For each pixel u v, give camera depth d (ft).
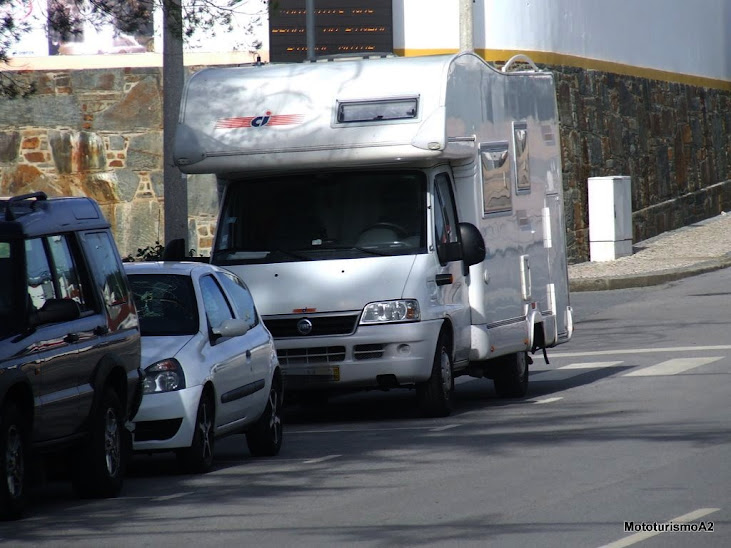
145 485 94.89
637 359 164.55
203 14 128.57
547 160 153.28
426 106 123.95
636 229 321.93
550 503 79.10
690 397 127.65
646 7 330.95
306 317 123.13
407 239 124.67
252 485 92.43
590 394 137.18
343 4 242.17
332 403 151.02
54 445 83.05
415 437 113.39
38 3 122.42
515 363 141.49
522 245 143.43
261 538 73.05
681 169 350.43
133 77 220.23
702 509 75.36
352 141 124.16
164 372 97.60
